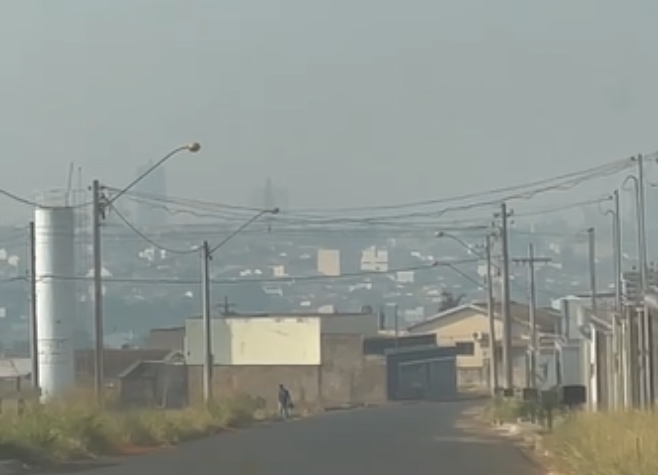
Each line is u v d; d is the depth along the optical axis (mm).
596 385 193375
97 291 149125
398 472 97750
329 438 153250
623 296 174125
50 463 106750
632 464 78375
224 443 143125
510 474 96312
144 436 137750
